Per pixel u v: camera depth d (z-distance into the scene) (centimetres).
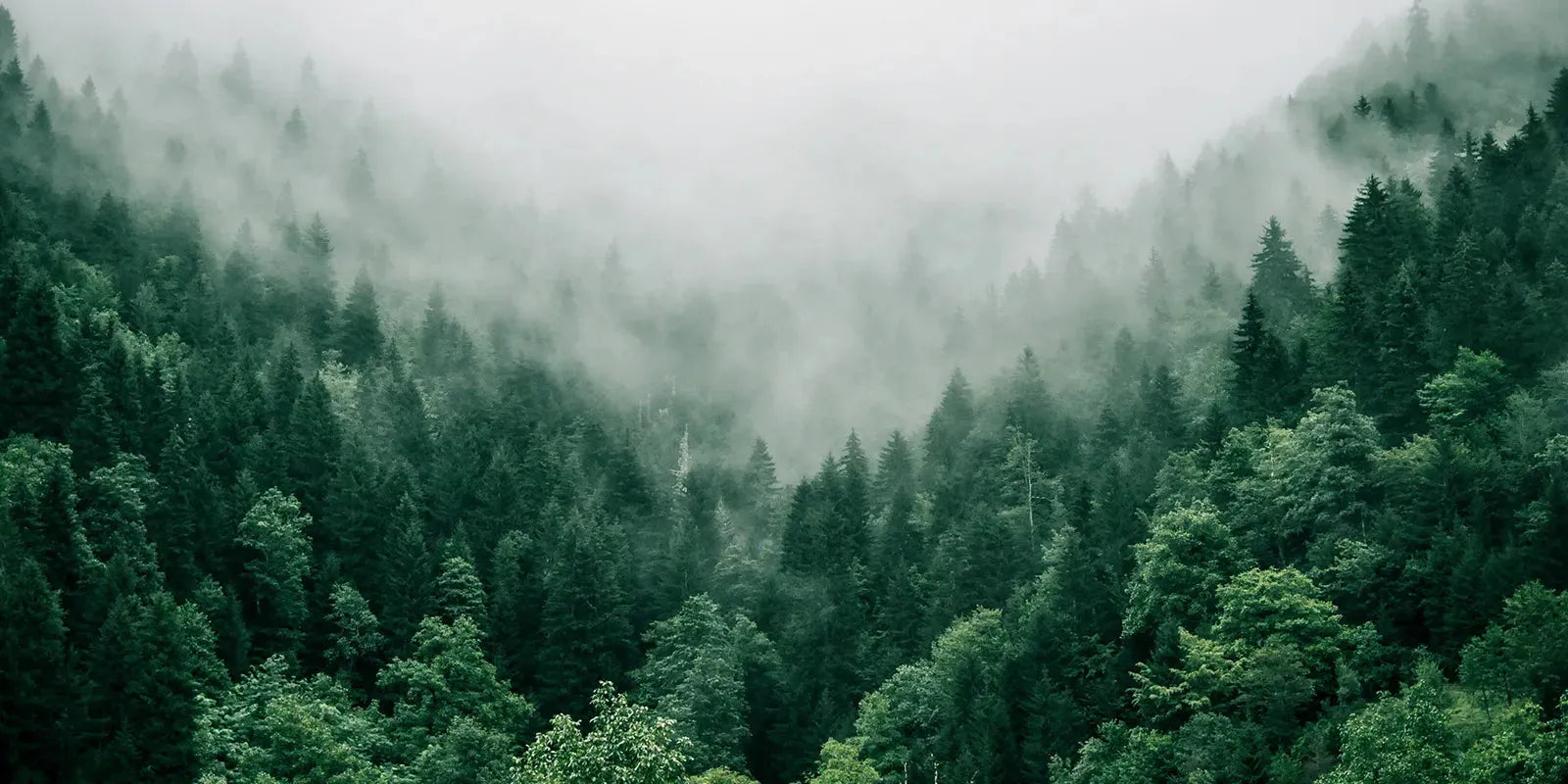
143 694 7950
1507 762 5556
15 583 8094
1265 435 11238
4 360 10994
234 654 9775
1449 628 7900
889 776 9719
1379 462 9406
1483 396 10281
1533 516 8300
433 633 10588
